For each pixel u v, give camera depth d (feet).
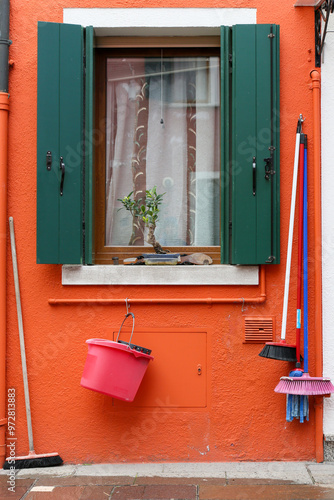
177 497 11.71
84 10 13.92
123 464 13.66
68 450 13.76
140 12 13.88
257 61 13.57
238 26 13.57
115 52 14.60
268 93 13.55
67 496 11.79
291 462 13.65
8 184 13.93
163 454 13.71
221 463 13.61
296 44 13.91
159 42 14.38
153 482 12.54
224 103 13.71
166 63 14.65
